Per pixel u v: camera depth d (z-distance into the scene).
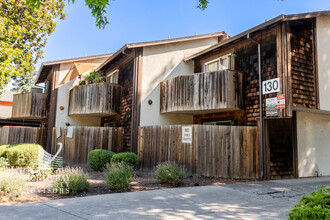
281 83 8.42
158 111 12.27
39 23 15.21
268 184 8.00
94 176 9.09
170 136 10.19
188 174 9.31
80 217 4.51
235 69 10.66
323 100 9.11
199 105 10.27
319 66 9.15
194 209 5.17
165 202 5.67
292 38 8.70
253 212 5.05
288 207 5.46
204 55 12.41
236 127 8.98
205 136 9.24
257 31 9.51
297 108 8.64
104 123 16.27
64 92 16.16
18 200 5.78
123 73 14.05
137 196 6.20
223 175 8.88
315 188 7.48
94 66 16.08
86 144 12.29
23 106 17.34
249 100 9.79
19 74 13.57
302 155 9.91
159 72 12.59
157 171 8.32
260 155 8.95
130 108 12.70
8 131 15.81
